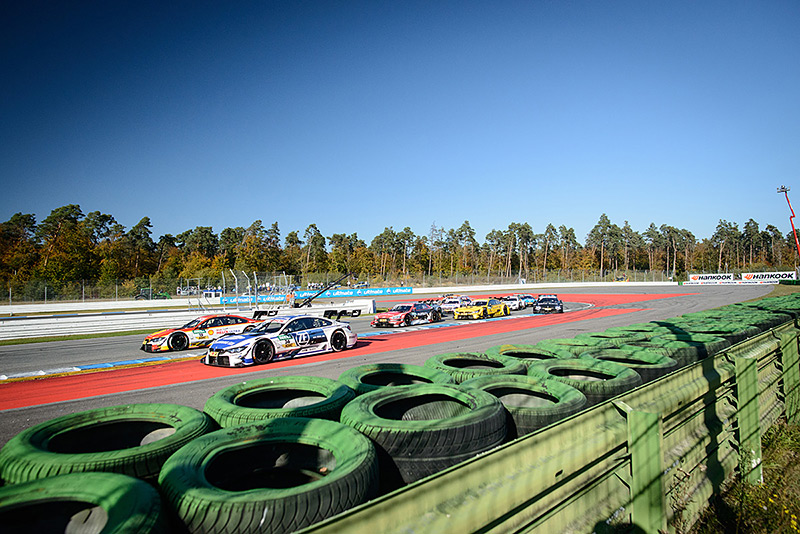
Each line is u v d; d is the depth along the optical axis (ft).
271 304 94.17
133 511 5.91
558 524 7.38
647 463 9.37
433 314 78.02
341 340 43.42
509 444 6.73
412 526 5.12
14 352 46.37
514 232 343.67
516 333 55.42
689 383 12.50
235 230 351.46
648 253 390.21
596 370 15.94
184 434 9.33
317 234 345.31
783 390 19.08
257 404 13.88
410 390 12.22
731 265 369.30
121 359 41.09
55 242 206.59
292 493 6.57
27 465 7.90
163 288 124.98
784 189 122.31
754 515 11.63
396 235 361.30
